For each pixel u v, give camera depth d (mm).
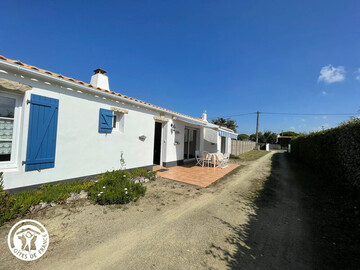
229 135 18734
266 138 58344
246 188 7738
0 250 2926
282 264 2906
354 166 6215
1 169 4477
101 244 3266
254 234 3893
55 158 5504
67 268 2615
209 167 12547
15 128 4770
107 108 7219
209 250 3230
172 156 11953
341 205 5652
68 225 3863
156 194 6285
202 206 5430
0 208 3654
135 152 8664
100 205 4984
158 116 10273
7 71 4445
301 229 4145
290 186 8289
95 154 6766
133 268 2680
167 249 3207
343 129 7156
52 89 5398
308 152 14258
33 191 4781
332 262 2961
